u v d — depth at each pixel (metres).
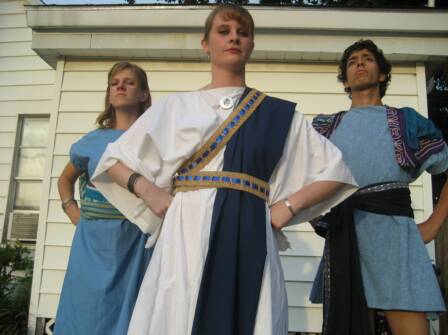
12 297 3.93
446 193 1.84
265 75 3.70
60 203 3.66
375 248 1.69
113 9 3.57
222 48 1.50
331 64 3.69
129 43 3.61
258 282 1.24
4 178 4.99
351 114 1.91
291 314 3.35
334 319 1.68
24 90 5.12
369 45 2.00
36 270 3.55
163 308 1.22
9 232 4.91
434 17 3.41
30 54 5.18
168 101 1.51
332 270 1.73
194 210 1.33
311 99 3.65
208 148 1.39
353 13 3.45
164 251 1.29
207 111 1.43
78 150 2.02
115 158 1.48
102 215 1.93
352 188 1.48
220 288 1.22
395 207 1.71
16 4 5.29
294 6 3.46
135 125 1.50
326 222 1.83
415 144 1.75
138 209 1.53
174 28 3.57
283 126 1.43
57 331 1.87
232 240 1.26
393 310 1.65
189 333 1.18
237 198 1.32
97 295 1.83
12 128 5.07
